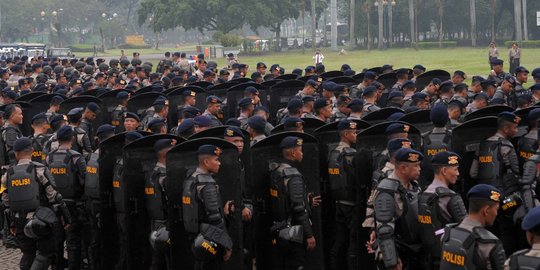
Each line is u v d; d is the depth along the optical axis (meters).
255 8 133.25
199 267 12.74
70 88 31.98
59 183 15.66
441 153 10.77
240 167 13.95
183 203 12.52
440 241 10.05
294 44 149.50
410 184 11.37
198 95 25.86
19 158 14.52
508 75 23.44
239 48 132.00
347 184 14.34
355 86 25.97
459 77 24.39
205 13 136.12
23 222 14.37
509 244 14.04
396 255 10.80
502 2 128.88
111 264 14.99
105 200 14.86
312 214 13.91
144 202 13.90
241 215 13.06
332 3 128.38
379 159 13.27
